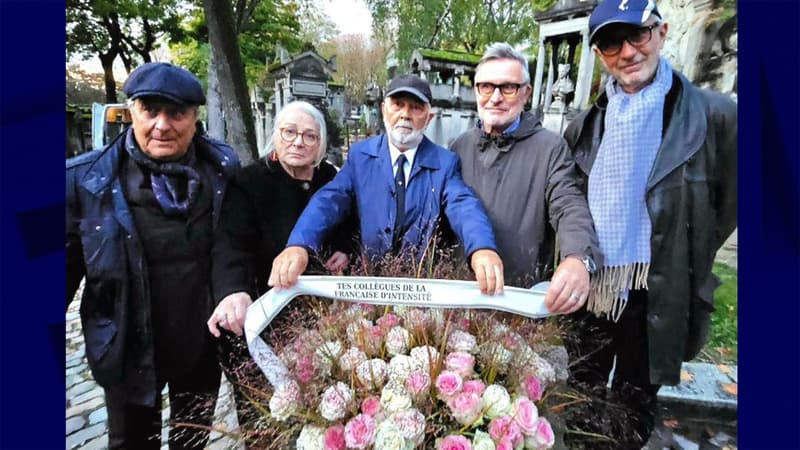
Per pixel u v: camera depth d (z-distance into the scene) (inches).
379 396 34.9
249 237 51.5
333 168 55.3
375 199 48.8
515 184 49.7
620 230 49.1
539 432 34.1
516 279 49.8
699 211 48.4
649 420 51.9
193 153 50.9
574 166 50.0
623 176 48.7
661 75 48.4
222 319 47.3
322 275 44.3
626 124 48.4
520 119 50.9
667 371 52.0
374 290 40.8
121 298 48.9
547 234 50.5
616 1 47.0
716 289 51.2
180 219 49.6
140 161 48.2
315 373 36.3
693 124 47.6
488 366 36.5
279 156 52.0
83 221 47.7
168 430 56.8
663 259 49.6
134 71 47.0
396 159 49.3
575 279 40.9
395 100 47.8
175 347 52.5
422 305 40.1
